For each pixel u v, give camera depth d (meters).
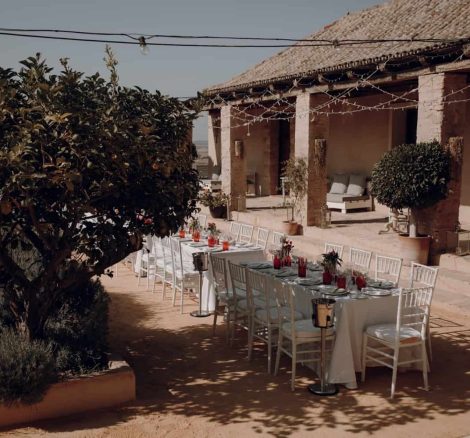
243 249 9.38
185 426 5.01
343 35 15.42
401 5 14.96
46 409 5.16
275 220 14.82
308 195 13.74
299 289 6.82
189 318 8.61
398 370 6.36
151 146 5.23
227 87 16.06
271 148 20.33
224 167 17.17
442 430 4.97
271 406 5.48
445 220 10.26
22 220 5.52
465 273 9.64
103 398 5.42
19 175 4.43
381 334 5.89
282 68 15.54
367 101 16.09
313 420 5.17
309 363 6.43
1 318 6.52
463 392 5.83
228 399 5.66
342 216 15.53
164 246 10.30
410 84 13.27
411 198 9.75
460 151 10.09
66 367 5.55
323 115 13.68
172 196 5.66
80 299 7.33
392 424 5.09
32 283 5.76
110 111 4.99
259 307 6.91
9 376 4.92
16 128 4.81
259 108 18.25
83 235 5.45
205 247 9.52
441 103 9.97
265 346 7.34
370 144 16.22
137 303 9.44
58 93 4.85
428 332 6.53
